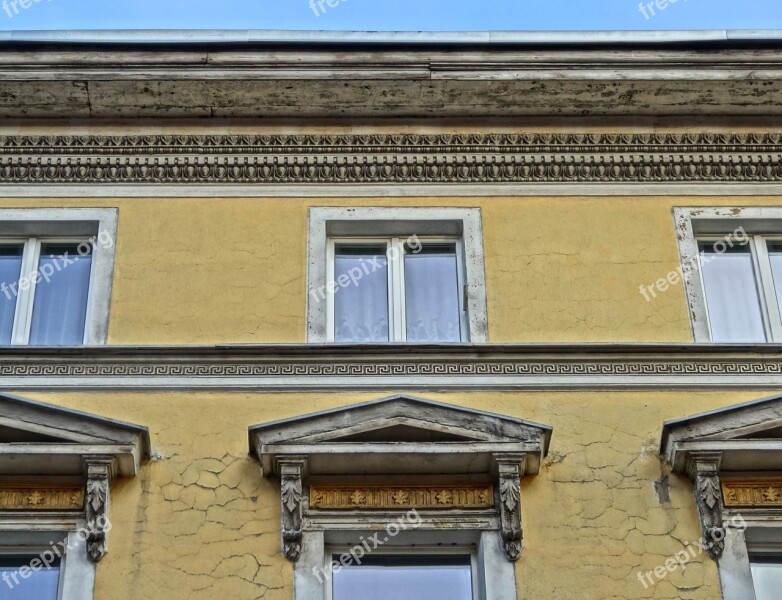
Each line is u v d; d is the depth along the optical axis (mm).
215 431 14102
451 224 15766
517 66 16031
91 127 16141
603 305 15125
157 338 14773
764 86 16141
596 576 13219
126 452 13562
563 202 15875
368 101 16156
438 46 16031
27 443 13516
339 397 14359
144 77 15883
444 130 16219
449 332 15258
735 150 16234
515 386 14430
